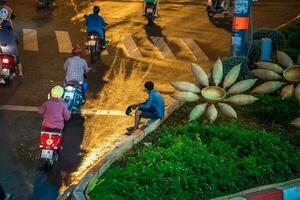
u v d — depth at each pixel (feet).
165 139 42.55
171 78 62.95
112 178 36.96
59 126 41.09
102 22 68.28
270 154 39.70
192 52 72.54
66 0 95.66
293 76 50.26
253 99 46.37
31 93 56.13
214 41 77.56
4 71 56.70
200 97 47.09
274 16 92.17
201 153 39.06
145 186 35.17
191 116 45.60
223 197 34.88
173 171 36.37
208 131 43.39
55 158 41.60
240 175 37.17
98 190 35.65
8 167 41.47
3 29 58.23
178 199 34.01
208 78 49.24
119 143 44.32
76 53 51.83
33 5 91.09
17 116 50.39
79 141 46.26
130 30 80.69
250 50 58.65
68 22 83.15
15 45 58.29
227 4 87.97
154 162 38.09
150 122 46.37
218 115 48.03
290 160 39.32
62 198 37.50
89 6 92.89
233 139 41.88
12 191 38.22
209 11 88.69
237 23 56.24
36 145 45.19
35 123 49.21
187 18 88.48
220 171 36.91
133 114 52.29
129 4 95.30
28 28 78.89
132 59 68.54
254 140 41.55
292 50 61.98
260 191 35.81
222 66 50.96
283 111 47.19
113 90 58.23
